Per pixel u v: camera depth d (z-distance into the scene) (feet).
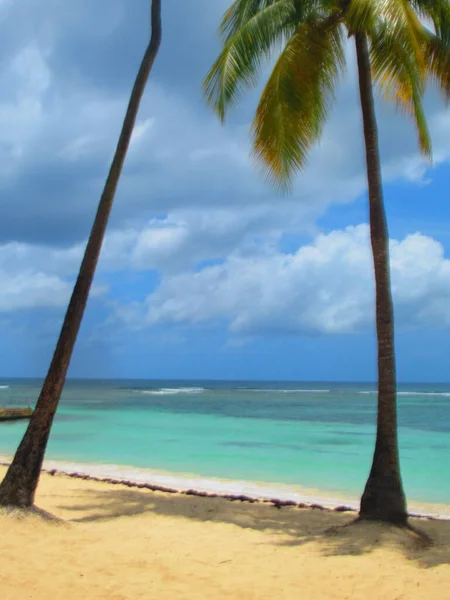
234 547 25.44
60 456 59.88
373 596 19.95
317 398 226.38
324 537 27.04
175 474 48.96
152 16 31.24
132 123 30.07
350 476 48.78
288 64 31.09
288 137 32.35
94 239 28.94
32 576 20.35
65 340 28.25
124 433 83.56
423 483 46.98
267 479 47.19
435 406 177.06
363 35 29.50
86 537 25.77
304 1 30.96
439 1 29.22
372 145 29.09
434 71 31.12
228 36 33.32
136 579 20.86
